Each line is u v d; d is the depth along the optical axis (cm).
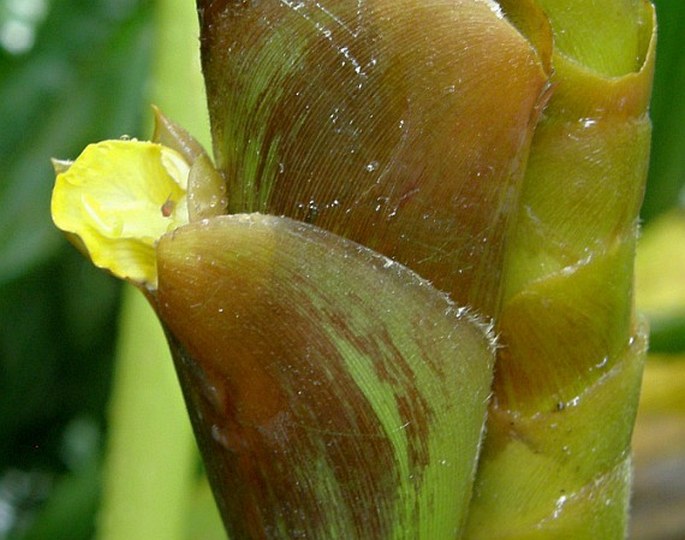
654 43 18
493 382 19
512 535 19
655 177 31
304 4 17
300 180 17
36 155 41
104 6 43
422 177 17
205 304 17
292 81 17
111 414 24
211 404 18
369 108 17
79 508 37
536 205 18
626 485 19
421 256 18
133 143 18
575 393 19
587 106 18
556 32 18
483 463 19
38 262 42
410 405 18
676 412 45
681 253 48
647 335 19
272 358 17
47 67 42
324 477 18
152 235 18
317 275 17
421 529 18
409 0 17
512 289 19
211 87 18
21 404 52
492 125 17
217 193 18
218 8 17
